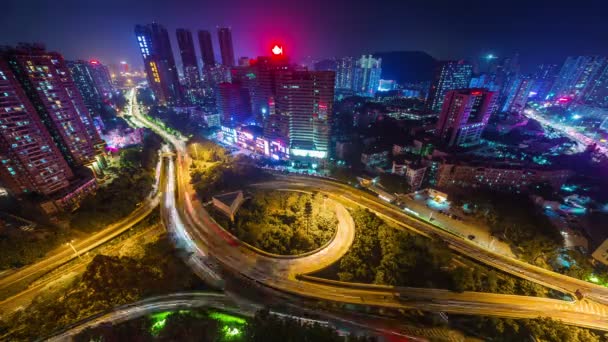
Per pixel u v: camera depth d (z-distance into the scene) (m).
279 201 135.50
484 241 114.88
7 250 95.25
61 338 74.44
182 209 135.25
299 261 102.19
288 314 81.94
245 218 125.44
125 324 75.69
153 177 165.12
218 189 148.38
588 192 139.38
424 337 77.44
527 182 140.62
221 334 72.81
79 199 128.62
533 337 77.50
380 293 90.62
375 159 177.00
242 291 90.25
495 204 128.88
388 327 79.88
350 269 97.69
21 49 123.06
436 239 108.88
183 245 110.94
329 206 132.75
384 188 153.25
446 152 173.50
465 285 91.19
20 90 108.50
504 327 80.19
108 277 86.94
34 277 93.94
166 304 84.94
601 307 86.06
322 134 179.50
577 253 100.19
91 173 142.50
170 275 94.06
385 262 98.88
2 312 83.12
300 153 186.88
